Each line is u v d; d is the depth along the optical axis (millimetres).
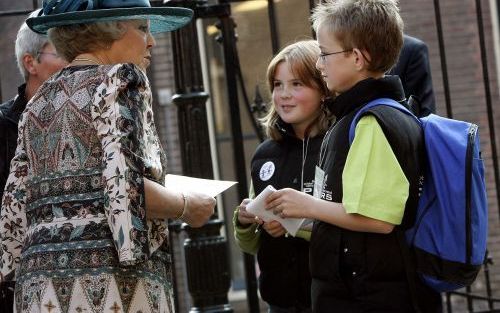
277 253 4293
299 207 3477
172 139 13211
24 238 3455
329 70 3586
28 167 3438
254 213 3633
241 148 5582
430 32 13406
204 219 3465
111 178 3111
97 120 3186
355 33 3508
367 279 3424
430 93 5492
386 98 3514
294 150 4340
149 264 3297
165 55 13078
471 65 13477
